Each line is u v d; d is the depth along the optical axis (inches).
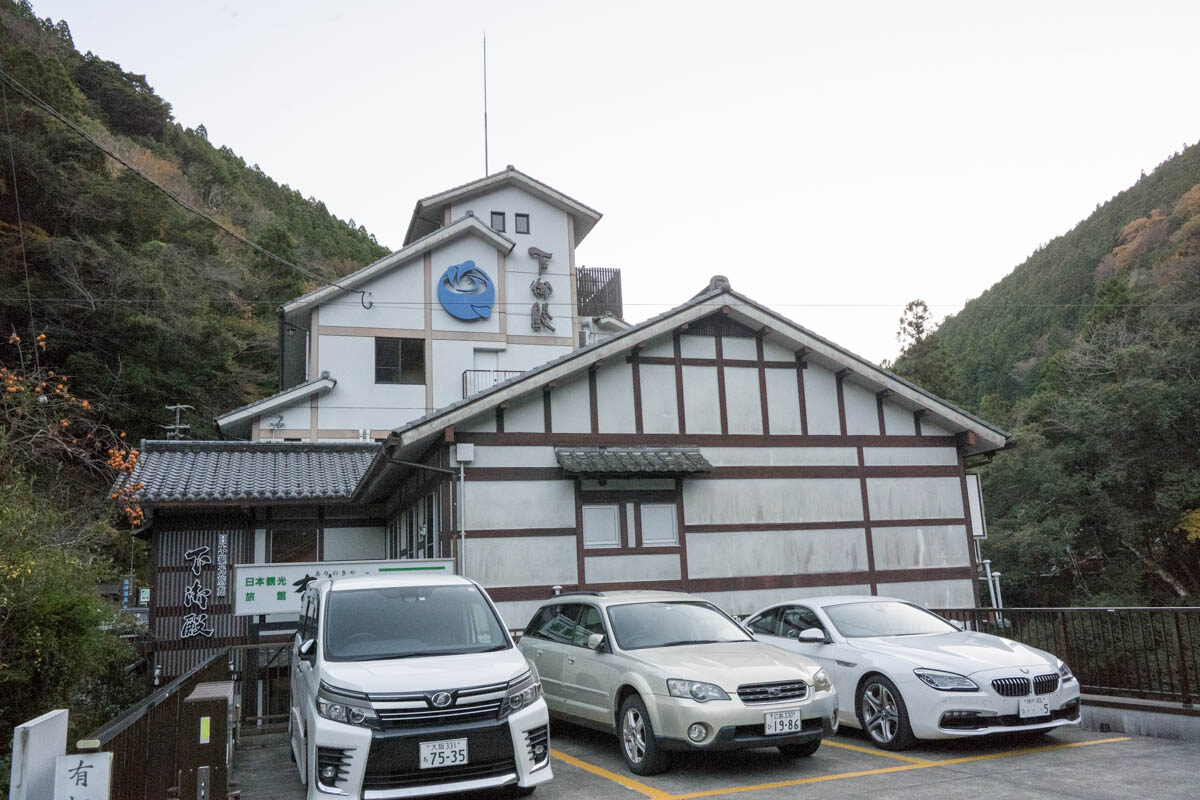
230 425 1022.4
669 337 583.2
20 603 280.5
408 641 286.0
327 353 1063.6
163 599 652.7
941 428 631.2
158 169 2097.7
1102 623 374.3
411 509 631.8
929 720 313.4
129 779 194.5
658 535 548.7
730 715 282.5
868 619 379.6
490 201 1207.6
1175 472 1179.3
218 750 225.9
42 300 1258.0
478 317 1131.3
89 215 1472.7
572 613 374.6
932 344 1850.4
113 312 1327.5
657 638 338.0
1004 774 283.7
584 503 537.0
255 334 1731.1
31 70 1557.6
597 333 1233.4
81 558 401.4
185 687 279.9
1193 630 337.4
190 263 1669.5
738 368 594.6
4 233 1310.3
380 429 1061.8
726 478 573.0
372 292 1097.4
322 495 639.1
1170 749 315.9
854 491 598.5
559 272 1209.4
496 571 509.4
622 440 554.9
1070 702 323.3
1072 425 1282.0
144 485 610.5
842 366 602.5
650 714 293.4
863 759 313.6
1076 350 1519.4
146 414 1325.0
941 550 607.8
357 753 236.1
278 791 298.5
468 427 524.7
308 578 491.5
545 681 371.6
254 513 688.4
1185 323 1418.6
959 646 341.7
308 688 269.3
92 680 403.2
